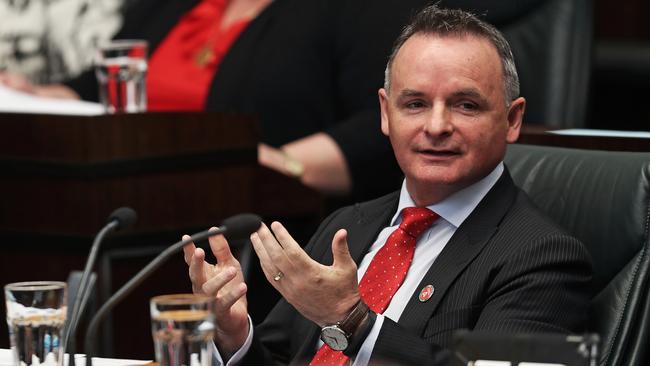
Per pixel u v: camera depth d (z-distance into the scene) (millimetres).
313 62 12523
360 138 12000
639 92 14703
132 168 9531
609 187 6801
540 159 7176
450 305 6086
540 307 5930
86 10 15203
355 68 12328
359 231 6855
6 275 9727
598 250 6723
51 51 15305
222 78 12719
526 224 6227
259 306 9992
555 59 11562
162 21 13445
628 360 6402
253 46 12719
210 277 6070
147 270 5691
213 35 13070
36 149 9516
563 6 11688
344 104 12477
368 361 5832
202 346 4781
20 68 15344
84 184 9375
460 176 6262
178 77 12969
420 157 6305
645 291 6543
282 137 12531
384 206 6902
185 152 9836
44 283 5387
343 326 5801
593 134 8039
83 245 9422
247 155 10258
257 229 6051
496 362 4176
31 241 9617
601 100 14844
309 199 11078
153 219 9656
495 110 6289
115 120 9438
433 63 6230
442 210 6406
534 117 11578
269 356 6480
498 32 6410
